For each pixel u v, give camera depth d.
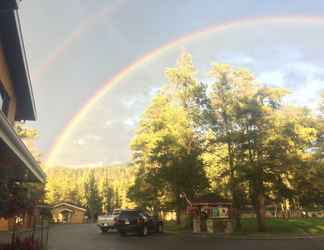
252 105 29.56
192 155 33.31
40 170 15.94
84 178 113.31
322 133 34.09
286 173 29.45
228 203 30.88
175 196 36.03
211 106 31.77
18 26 14.91
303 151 31.27
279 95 30.08
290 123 29.25
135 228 27.41
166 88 37.72
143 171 42.62
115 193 106.12
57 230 38.41
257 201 30.58
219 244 20.42
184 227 35.31
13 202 13.95
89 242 22.03
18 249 14.99
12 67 17.16
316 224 35.81
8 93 17.25
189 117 34.41
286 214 58.66
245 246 19.25
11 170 14.32
